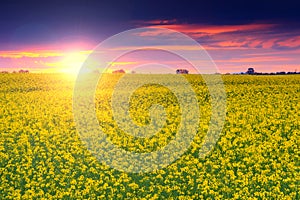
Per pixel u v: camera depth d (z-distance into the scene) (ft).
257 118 77.71
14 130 69.21
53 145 61.11
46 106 90.74
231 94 103.60
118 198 42.19
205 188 42.39
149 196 41.73
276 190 42.34
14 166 52.31
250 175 46.85
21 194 44.47
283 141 62.90
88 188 44.04
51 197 42.34
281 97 99.35
